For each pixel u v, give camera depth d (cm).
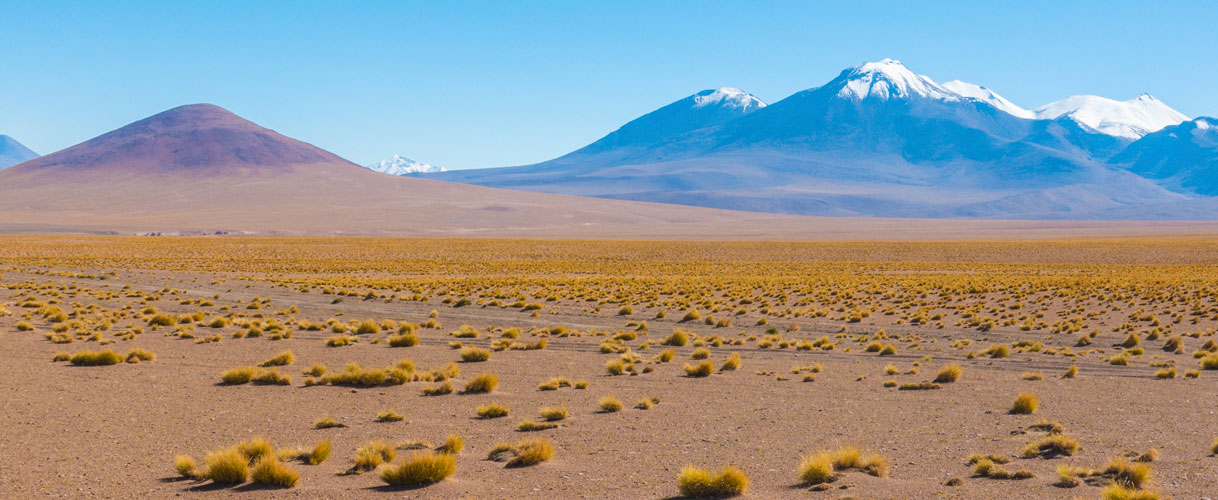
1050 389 1967
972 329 3572
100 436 1387
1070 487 1120
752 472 1204
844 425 1534
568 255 10669
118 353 2353
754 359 2569
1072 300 4716
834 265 8962
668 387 1973
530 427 1491
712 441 1402
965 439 1417
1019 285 5716
